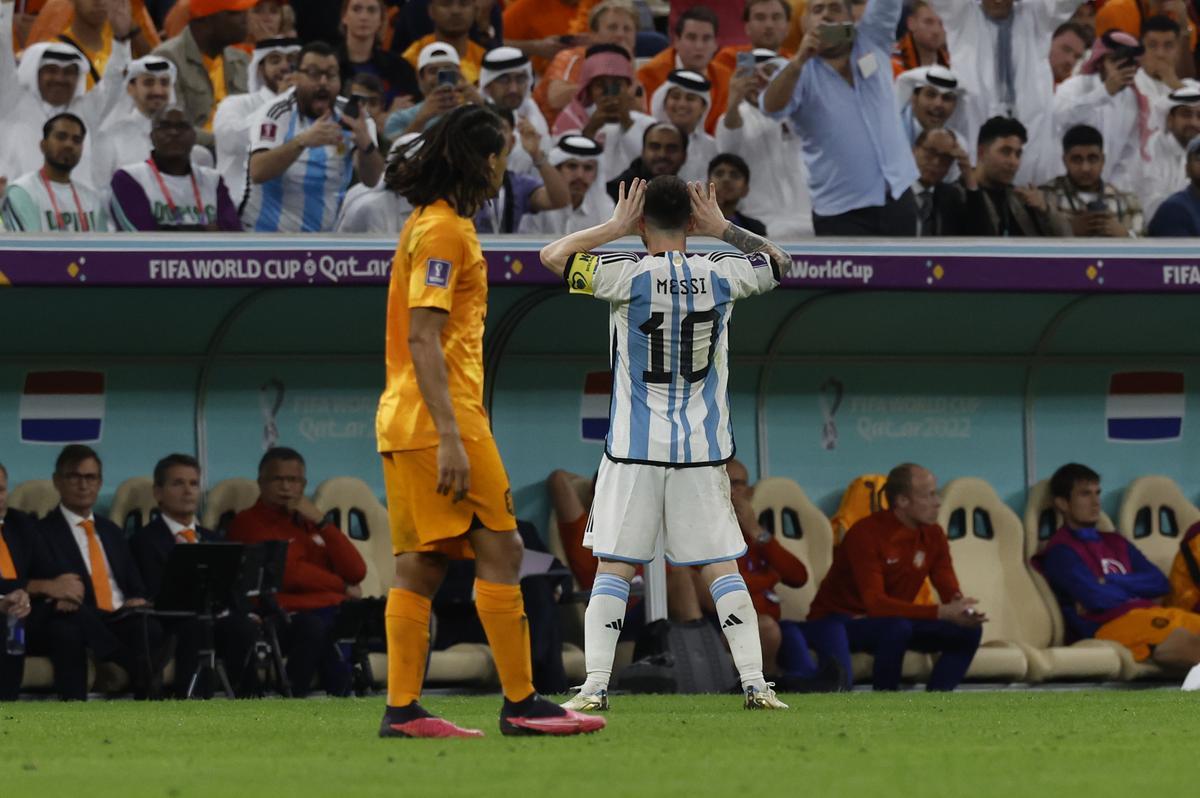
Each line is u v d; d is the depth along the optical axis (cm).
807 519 4384
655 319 2602
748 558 4019
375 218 4106
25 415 4116
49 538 3697
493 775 1580
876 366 4697
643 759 1736
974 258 4091
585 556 4256
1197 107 4903
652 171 4381
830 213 4450
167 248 3650
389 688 2012
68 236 3594
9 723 2472
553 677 3828
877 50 4466
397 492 1956
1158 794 1431
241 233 3703
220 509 4109
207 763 1747
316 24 4516
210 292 3988
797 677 3850
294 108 4119
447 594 3972
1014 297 4497
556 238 3850
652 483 2634
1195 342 4847
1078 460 4844
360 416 4375
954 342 4669
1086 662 4247
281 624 3694
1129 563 4484
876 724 2320
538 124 4425
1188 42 5106
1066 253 4156
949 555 4112
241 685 3594
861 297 4394
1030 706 2842
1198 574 4481
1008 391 4806
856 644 4006
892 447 4712
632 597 4066
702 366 2636
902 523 4072
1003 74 4759
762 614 3956
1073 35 4891
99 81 4109
